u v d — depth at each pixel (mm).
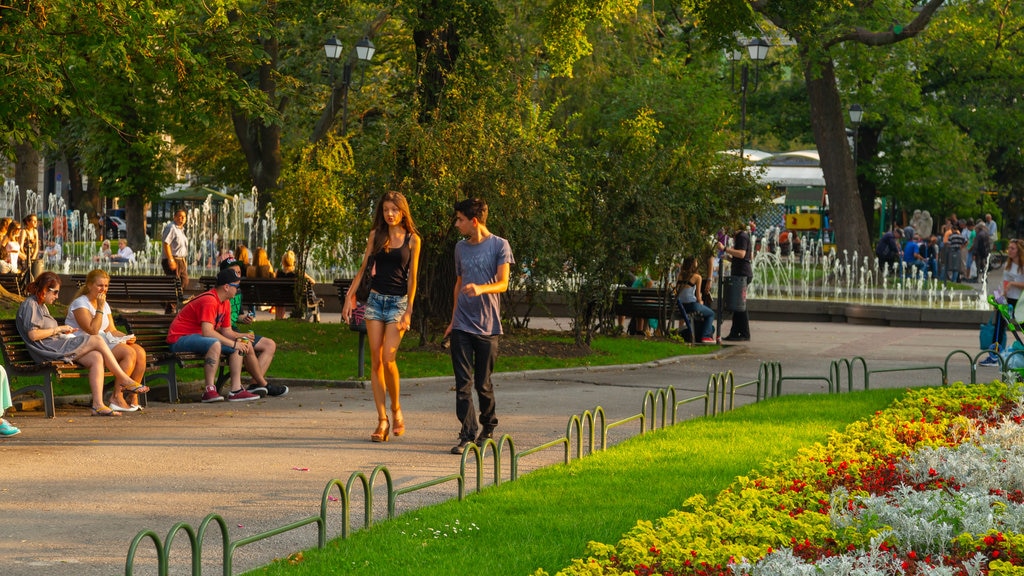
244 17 23109
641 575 6527
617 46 48719
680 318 26609
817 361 22625
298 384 17422
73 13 17219
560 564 7406
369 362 19391
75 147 53344
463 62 23016
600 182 23219
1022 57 50250
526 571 7277
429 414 14711
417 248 12758
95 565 7695
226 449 12109
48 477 10617
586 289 22641
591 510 8992
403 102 22531
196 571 6219
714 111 46750
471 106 21250
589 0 29141
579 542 7957
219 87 22203
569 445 11172
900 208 68000
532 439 12977
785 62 45531
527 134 21797
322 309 34625
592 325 23859
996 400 14930
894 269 43969
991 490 9016
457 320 12242
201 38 22359
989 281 50656
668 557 6770
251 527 8812
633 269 24781
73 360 14367
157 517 9109
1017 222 76312
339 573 7211
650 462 11141
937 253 50281
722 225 25312
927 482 9422
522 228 20812
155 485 10305
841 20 40188
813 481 9328
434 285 23016
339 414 14641
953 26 45938
